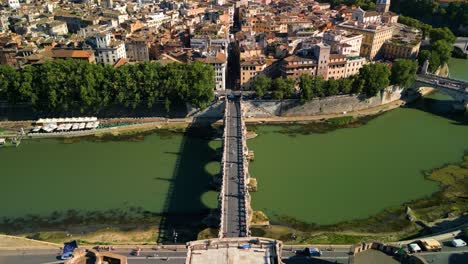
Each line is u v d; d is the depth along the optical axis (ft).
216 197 650.84
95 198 648.79
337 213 611.06
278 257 310.04
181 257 469.57
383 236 553.23
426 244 467.11
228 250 320.50
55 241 554.46
